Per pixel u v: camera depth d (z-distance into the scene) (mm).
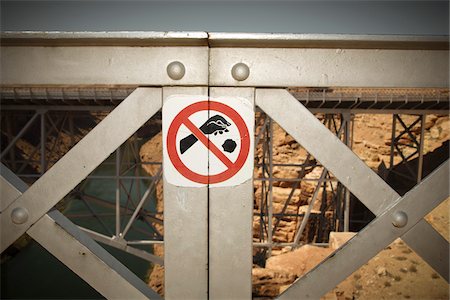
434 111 8836
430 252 1220
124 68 1171
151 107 1205
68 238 1237
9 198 1221
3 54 1159
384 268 5430
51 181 1208
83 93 8062
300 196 12188
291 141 14000
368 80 1165
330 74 1164
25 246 16609
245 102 1186
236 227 1228
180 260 1241
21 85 1175
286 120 1198
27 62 1164
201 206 1218
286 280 6973
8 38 1113
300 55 1161
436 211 6836
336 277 1233
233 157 1202
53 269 14836
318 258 7656
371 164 14781
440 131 14008
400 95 7609
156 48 1163
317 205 11898
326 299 4941
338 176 1200
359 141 15648
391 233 1212
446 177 1198
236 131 1195
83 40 1137
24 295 12734
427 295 4703
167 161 1205
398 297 4723
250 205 1218
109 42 1150
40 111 9078
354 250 1222
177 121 1191
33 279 13914
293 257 7809
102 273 1252
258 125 12773
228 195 1216
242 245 1233
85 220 19016
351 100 7719
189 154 1202
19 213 1210
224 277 1248
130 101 1197
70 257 1248
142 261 15883
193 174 1208
